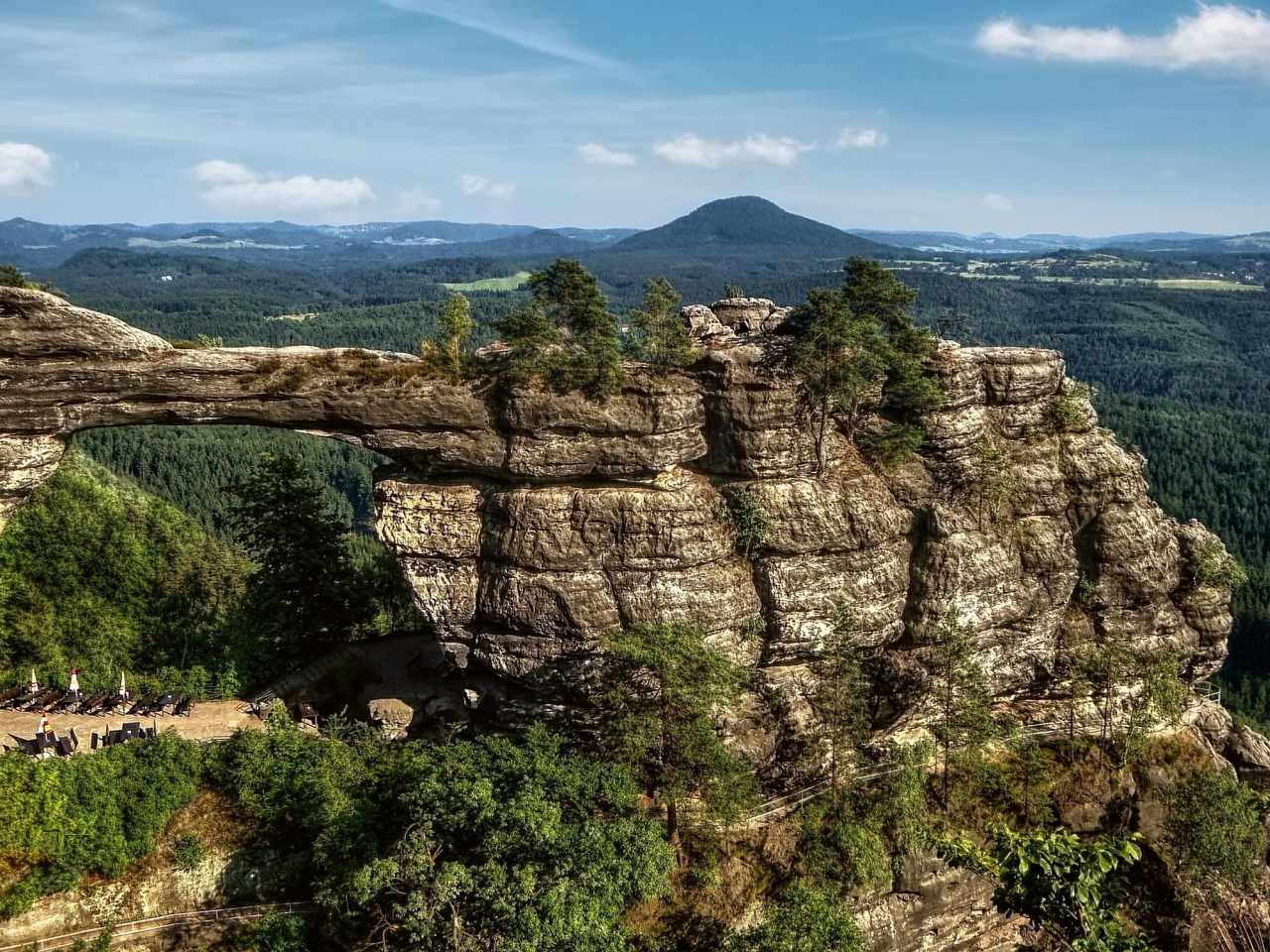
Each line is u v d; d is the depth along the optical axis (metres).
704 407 44.25
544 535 42.09
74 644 53.25
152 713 46.16
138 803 38.94
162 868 38.88
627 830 35.62
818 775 45.47
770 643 44.69
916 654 46.94
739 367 43.44
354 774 41.03
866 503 45.53
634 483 43.56
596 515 42.31
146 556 61.50
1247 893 45.28
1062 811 47.09
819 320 43.34
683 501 42.91
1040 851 26.88
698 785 40.25
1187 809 45.75
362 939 37.56
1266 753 54.53
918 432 46.25
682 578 42.72
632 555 42.34
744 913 39.59
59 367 38.72
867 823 42.91
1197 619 52.75
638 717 39.53
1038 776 47.06
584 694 43.00
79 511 60.59
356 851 37.47
